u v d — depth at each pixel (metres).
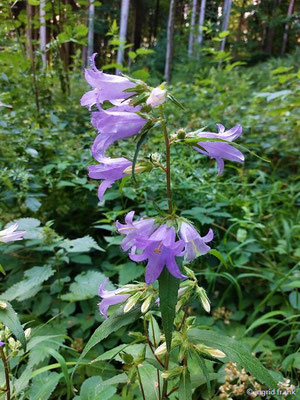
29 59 5.13
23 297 2.69
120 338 2.79
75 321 2.79
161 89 1.17
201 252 1.29
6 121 3.72
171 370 1.39
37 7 6.14
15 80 4.91
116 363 2.62
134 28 22.70
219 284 3.23
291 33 21.58
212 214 3.22
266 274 3.13
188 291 1.38
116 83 1.27
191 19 15.78
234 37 21.17
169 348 1.13
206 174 3.98
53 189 3.62
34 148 3.75
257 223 3.54
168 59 9.02
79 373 2.48
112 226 3.13
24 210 3.66
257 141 5.13
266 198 4.21
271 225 3.67
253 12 21.31
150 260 1.19
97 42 16.39
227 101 6.27
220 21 17.12
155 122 1.22
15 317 1.36
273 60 14.34
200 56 12.54
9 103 4.45
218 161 1.41
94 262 3.38
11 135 3.59
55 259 2.96
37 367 2.40
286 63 13.30
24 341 1.33
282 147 5.03
